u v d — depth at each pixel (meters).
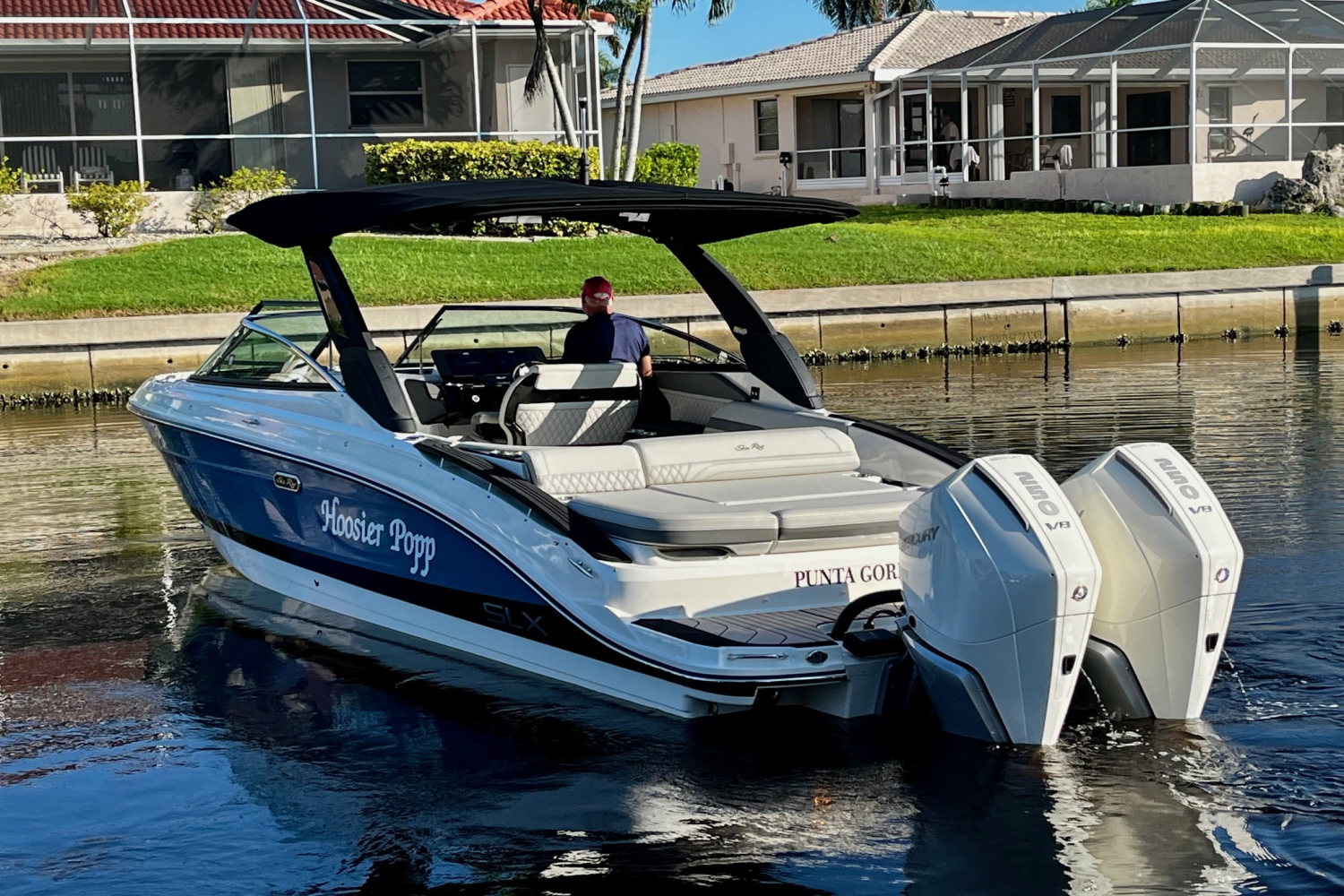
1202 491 4.90
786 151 34.19
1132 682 5.00
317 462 6.70
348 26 24.67
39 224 21.67
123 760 5.12
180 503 9.95
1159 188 26.11
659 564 5.48
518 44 25.77
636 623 5.41
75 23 22.34
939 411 13.18
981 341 19.75
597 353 7.32
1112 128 26.94
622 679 5.57
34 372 16.61
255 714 5.59
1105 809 4.37
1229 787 4.49
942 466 6.29
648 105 38.41
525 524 5.78
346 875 4.16
